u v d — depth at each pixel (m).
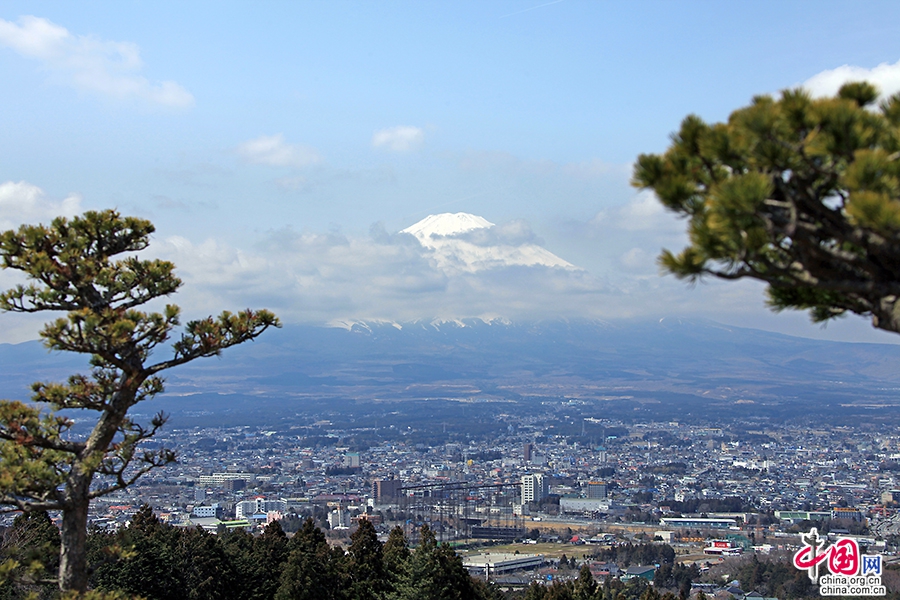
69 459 22.52
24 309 23.06
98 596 20.70
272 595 49.50
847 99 13.48
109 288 23.69
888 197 11.88
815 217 13.57
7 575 21.70
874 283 13.18
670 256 13.84
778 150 13.06
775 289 16.88
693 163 14.48
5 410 21.53
